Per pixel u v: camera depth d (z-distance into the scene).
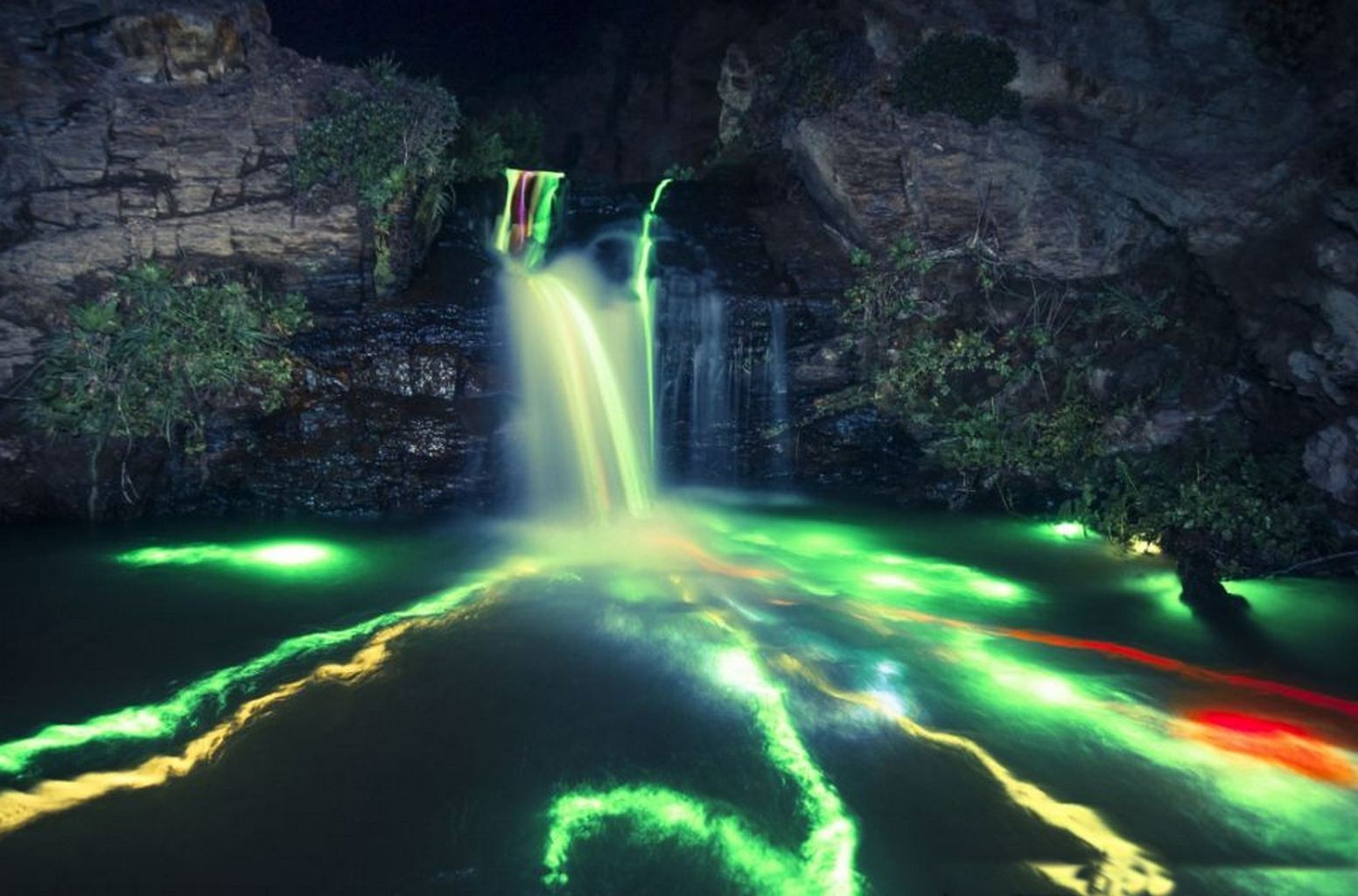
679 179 19.12
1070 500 12.41
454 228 15.01
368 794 6.24
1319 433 11.02
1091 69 13.78
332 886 5.36
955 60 13.99
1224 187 12.33
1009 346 13.58
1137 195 12.96
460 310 13.16
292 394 12.34
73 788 6.22
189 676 7.80
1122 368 13.03
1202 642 8.85
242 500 12.09
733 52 20.94
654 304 14.02
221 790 6.25
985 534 12.09
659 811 6.11
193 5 12.70
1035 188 13.66
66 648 8.26
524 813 6.07
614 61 34.06
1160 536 11.47
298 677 7.80
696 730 7.11
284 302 12.43
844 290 14.29
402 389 12.70
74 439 11.48
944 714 7.40
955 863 5.63
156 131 12.48
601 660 8.22
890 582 10.32
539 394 13.12
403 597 9.56
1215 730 7.19
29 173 11.93
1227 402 12.32
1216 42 13.26
